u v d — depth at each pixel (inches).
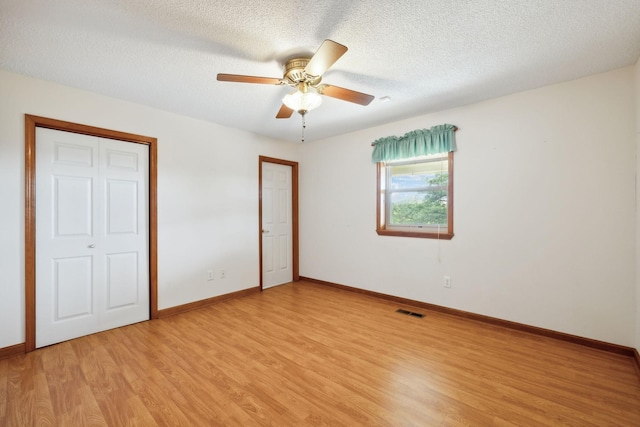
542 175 103.9
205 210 139.9
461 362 86.5
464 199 121.6
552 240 102.3
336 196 169.0
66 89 100.2
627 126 89.4
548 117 102.4
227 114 130.8
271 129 155.2
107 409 66.5
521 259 108.6
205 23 67.9
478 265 118.6
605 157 92.8
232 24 68.4
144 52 80.0
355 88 104.2
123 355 91.3
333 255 171.5
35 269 95.3
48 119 96.3
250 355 91.1
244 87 102.5
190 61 84.9
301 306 138.6
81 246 105.3
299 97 83.7
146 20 66.6
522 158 107.7
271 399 70.1
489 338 102.8
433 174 134.0
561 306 100.8
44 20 65.9
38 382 76.5
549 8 63.6
